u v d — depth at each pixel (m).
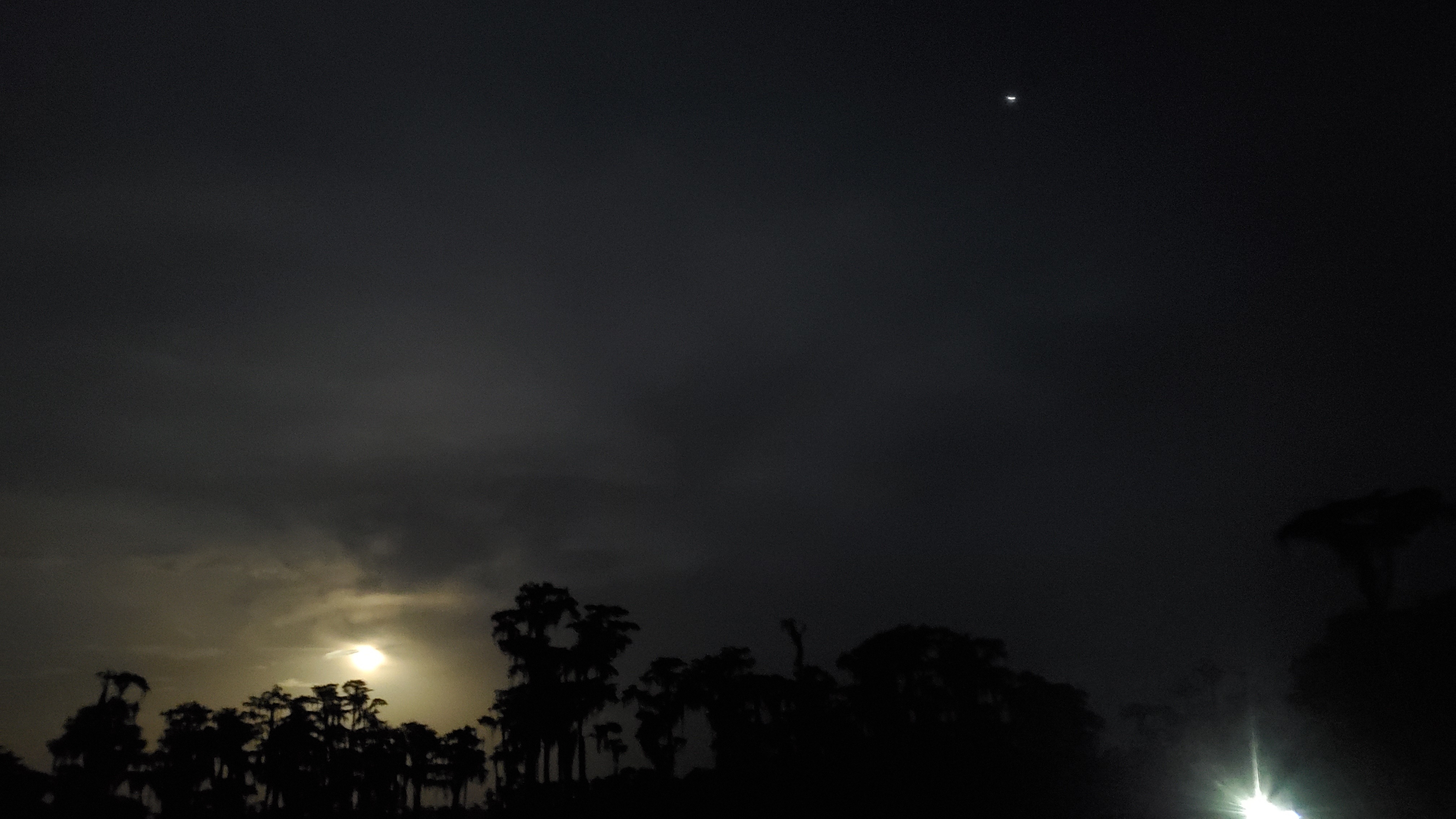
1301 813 32.28
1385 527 30.06
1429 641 28.09
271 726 59.47
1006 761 45.28
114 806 47.12
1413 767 27.27
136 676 53.00
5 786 42.94
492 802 56.31
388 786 62.41
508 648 49.16
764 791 44.81
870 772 44.78
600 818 43.72
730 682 50.72
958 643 49.28
